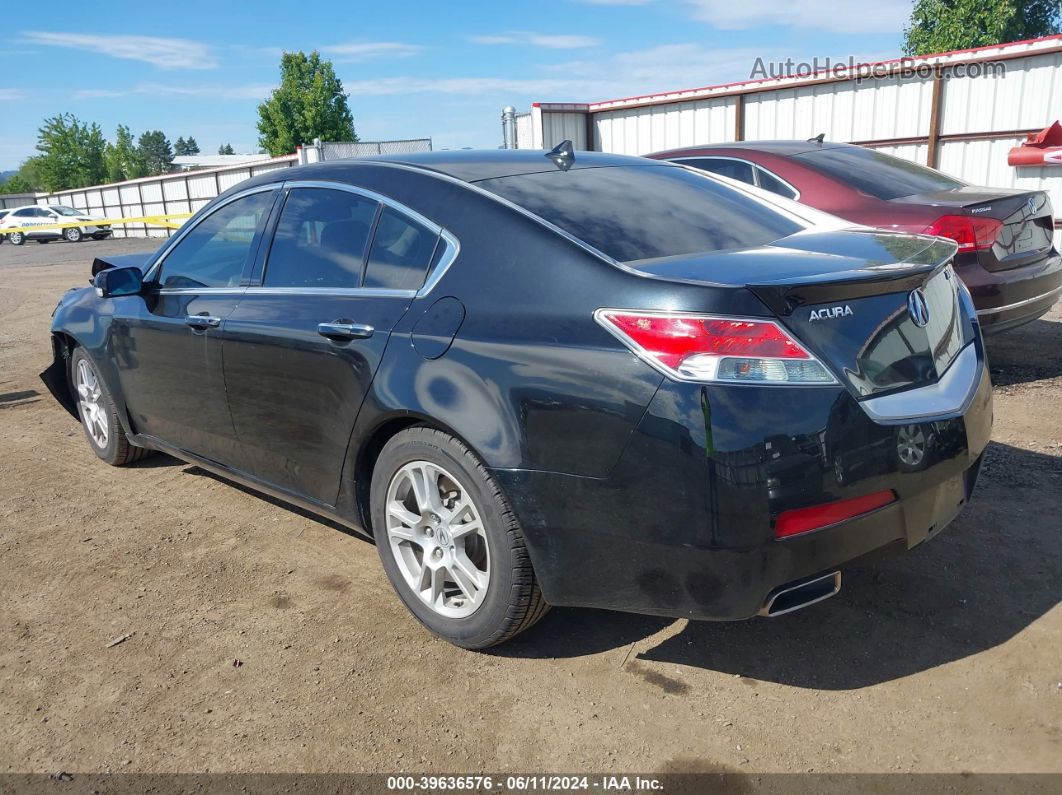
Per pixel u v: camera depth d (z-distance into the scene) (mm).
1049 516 3510
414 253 2854
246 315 3322
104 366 4316
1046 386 5504
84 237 37062
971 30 27531
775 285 2146
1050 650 2621
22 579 3463
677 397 2156
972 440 2525
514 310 2504
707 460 2121
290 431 3203
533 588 2562
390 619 3027
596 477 2293
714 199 3172
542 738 2363
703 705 2471
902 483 2293
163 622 3076
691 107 15125
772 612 2271
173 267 3891
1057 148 10750
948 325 2682
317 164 3418
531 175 3023
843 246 2668
